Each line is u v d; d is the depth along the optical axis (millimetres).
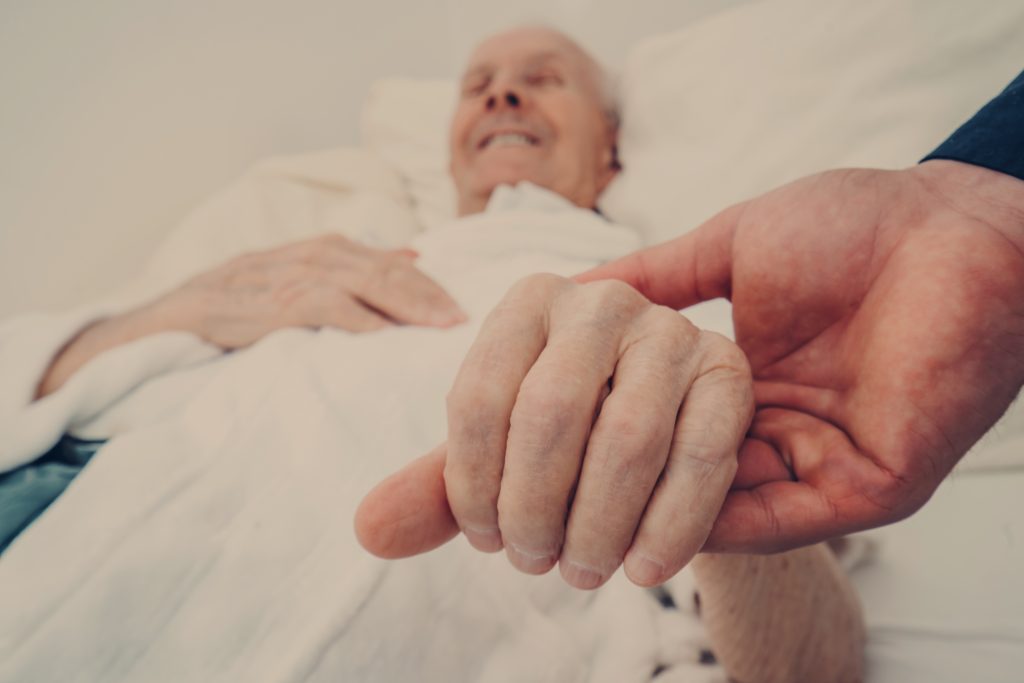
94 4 871
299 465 420
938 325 277
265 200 880
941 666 475
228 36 957
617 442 237
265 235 850
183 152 951
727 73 724
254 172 921
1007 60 608
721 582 429
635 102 795
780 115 681
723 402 261
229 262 627
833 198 349
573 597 478
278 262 613
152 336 570
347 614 325
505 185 729
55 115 866
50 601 339
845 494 288
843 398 325
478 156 781
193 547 374
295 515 390
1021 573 525
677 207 711
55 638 324
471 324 559
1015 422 564
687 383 265
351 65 1050
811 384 356
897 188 335
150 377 563
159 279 816
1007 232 286
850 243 335
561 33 842
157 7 905
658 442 239
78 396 534
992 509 556
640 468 237
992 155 320
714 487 250
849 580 541
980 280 276
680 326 281
